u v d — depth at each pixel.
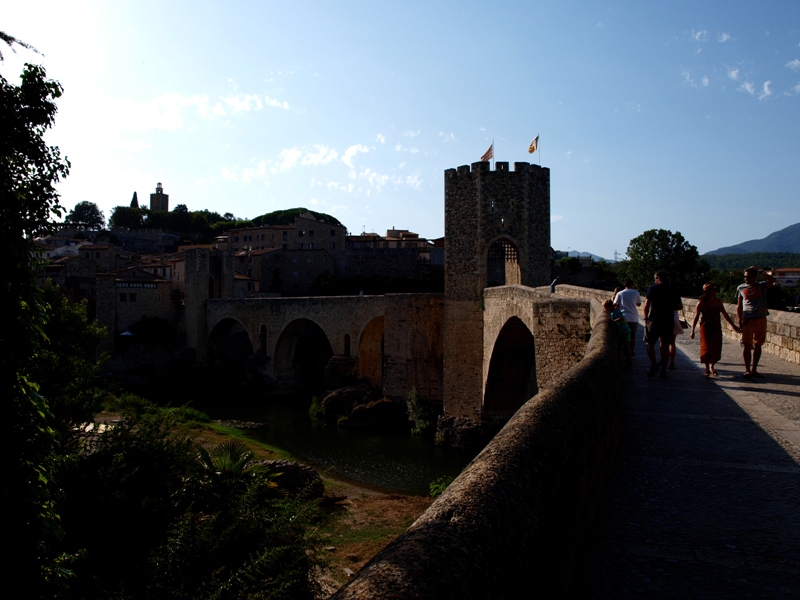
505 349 39.47
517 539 3.79
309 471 26.92
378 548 21.78
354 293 96.88
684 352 19.09
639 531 6.43
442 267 100.12
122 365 76.25
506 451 4.75
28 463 12.62
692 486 7.62
